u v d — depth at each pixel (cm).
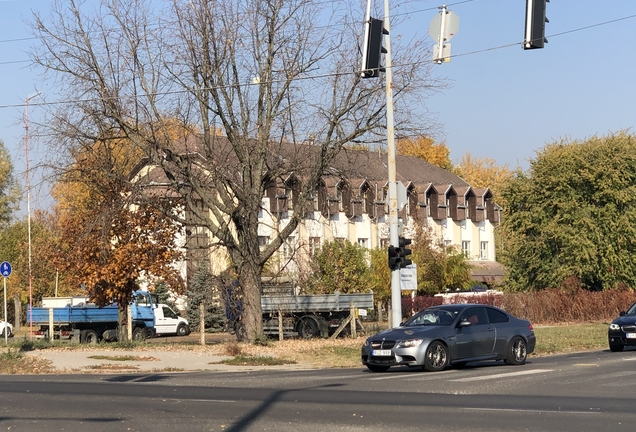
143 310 4350
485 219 7519
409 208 5350
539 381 1656
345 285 4291
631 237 5059
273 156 2959
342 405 1316
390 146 2641
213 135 2909
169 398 1455
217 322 5088
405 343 1939
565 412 1192
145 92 2812
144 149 2830
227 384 1739
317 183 2995
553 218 5228
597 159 5131
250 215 2953
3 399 1475
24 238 5959
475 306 2088
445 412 1209
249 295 3055
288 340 3291
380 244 5578
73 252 3136
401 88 2830
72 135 2823
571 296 4969
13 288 5725
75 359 2520
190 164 2930
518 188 5416
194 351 2794
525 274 5453
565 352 2794
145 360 2522
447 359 1961
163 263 3169
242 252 3025
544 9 1669
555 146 5334
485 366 2105
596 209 5116
